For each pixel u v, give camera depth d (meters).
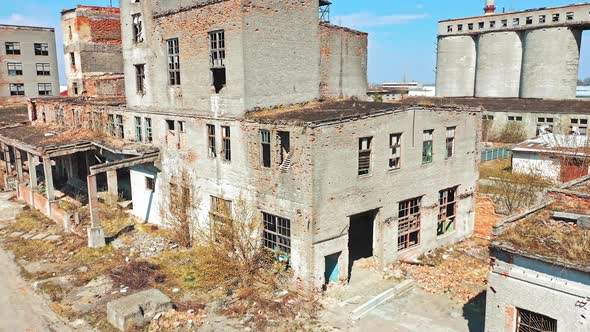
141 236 25.03
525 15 59.81
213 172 22.31
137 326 15.91
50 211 28.48
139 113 27.02
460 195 24.36
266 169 19.30
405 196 21.31
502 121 55.16
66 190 34.81
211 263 19.55
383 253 20.75
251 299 17.91
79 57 46.03
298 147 17.66
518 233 12.53
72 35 46.53
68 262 22.06
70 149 29.09
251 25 20.20
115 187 31.00
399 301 18.00
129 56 27.09
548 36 56.53
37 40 68.25
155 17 24.53
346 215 18.86
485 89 63.69
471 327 15.96
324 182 17.81
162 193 26.23
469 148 24.38
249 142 19.97
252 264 19.39
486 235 25.22
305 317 16.78
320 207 17.83
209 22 21.34
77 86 47.12
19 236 25.89
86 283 19.70
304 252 18.06
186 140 23.81
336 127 17.92
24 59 67.38
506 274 11.98
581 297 10.74
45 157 28.20
